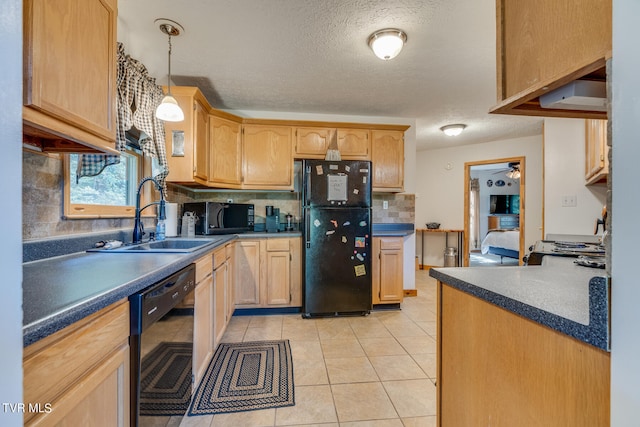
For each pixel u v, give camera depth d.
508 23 0.84
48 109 0.84
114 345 0.85
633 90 0.41
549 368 0.62
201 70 2.45
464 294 0.94
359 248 3.01
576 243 2.24
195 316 1.61
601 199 2.95
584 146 3.00
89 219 1.68
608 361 0.50
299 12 1.75
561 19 0.65
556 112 0.88
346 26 1.88
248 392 1.71
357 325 2.78
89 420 0.74
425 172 5.58
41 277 1.00
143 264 1.24
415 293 3.78
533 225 4.54
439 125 3.98
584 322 0.54
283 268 3.04
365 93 2.93
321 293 2.96
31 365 0.58
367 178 3.04
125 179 2.09
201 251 1.68
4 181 0.38
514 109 0.87
